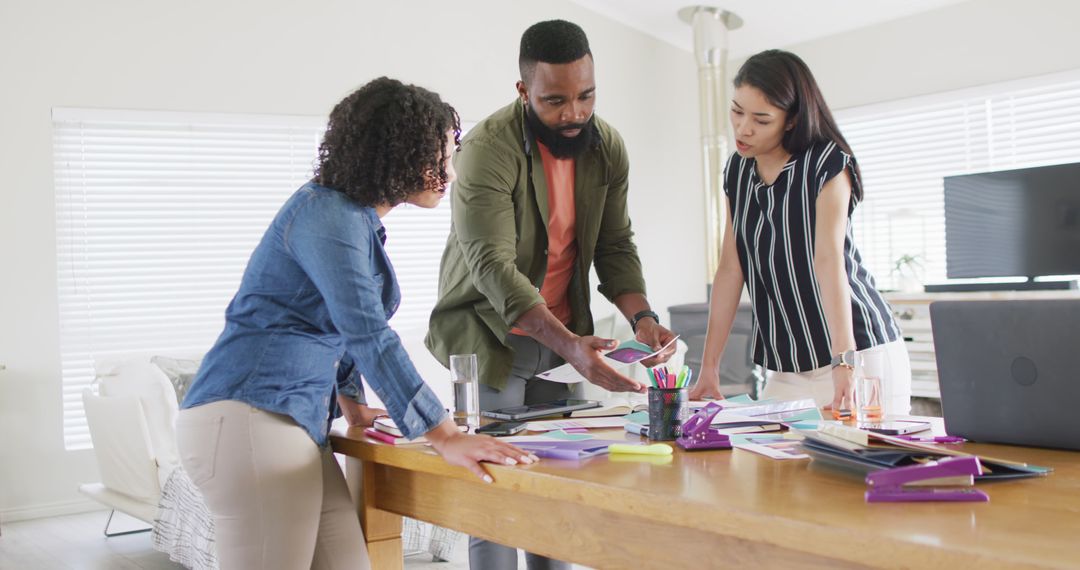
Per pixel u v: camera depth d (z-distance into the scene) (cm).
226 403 166
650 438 169
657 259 700
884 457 125
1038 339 149
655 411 168
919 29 620
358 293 161
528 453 152
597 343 200
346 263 162
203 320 555
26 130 509
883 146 646
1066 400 147
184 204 552
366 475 192
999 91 586
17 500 502
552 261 245
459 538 420
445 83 618
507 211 225
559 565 230
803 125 213
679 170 716
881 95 639
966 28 600
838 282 210
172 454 401
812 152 214
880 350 175
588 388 391
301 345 170
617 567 135
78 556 412
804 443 142
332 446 194
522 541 153
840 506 112
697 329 651
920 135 630
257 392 166
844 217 214
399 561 196
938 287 565
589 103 219
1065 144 570
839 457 132
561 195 238
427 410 160
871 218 652
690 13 659
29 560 407
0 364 482
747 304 625
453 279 240
